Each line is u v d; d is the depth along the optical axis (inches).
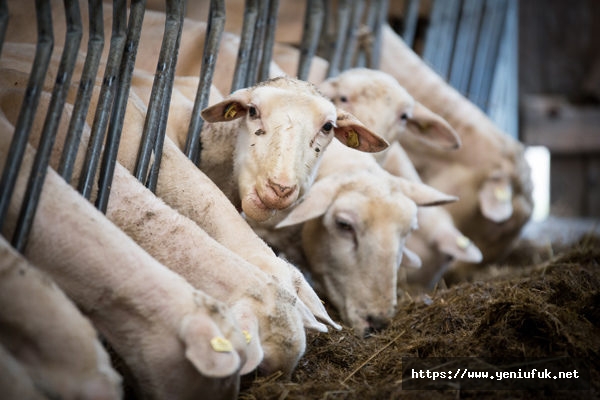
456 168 383.9
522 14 640.4
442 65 466.3
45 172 160.1
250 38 250.8
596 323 202.8
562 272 235.6
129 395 161.8
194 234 172.9
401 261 271.7
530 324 191.0
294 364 169.5
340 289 247.8
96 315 152.0
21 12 273.4
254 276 167.9
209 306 150.3
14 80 193.9
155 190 197.6
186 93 246.7
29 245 153.6
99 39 182.2
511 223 392.5
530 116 624.4
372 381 183.3
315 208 240.8
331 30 408.2
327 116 203.8
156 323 149.0
